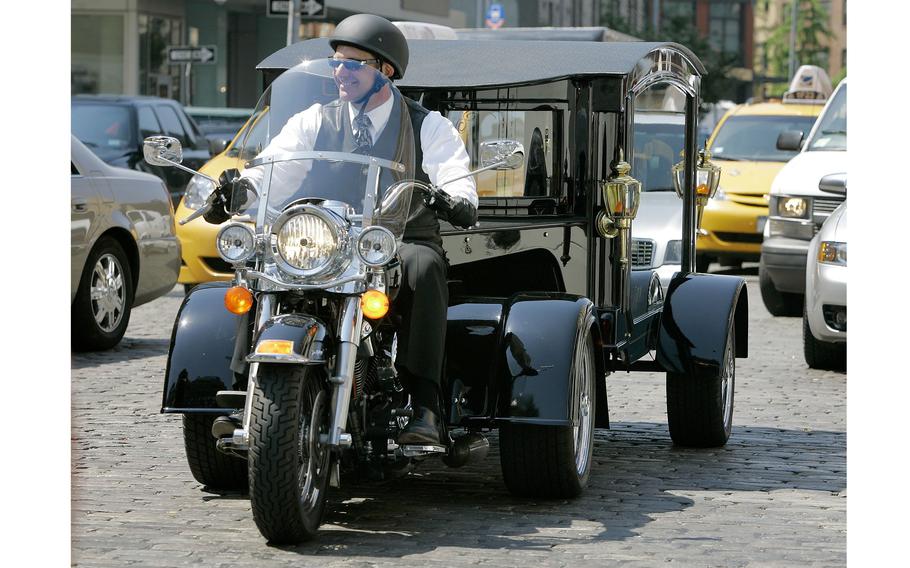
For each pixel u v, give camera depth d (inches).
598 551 604.1
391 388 634.2
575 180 757.9
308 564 575.8
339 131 621.6
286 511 580.7
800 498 717.9
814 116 2228.1
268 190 608.1
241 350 626.2
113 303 1253.1
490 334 668.1
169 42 4279.0
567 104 757.9
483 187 780.0
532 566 577.9
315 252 579.8
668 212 850.1
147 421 914.1
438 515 666.8
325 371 604.4
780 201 1657.2
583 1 6998.0
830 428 942.4
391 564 577.0
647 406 1026.1
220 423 603.2
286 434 573.0
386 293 603.2
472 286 745.6
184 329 669.3
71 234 1184.8
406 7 4621.1
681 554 600.4
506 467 687.1
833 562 589.6
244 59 4650.6
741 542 622.8
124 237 1270.9
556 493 693.9
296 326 573.0
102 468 765.9
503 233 728.3
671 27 6505.9
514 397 653.3
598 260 757.9
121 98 2022.6
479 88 772.6
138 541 610.2
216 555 588.7
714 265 2434.8
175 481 735.7
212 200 631.8
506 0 6087.6
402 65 660.1
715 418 841.5
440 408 630.5
